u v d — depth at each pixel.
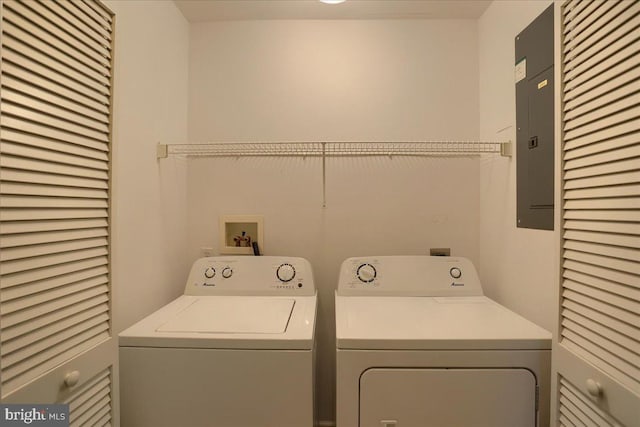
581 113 0.88
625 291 0.74
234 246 1.95
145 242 1.48
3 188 0.67
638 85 0.70
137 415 1.10
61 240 0.82
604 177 0.80
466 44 1.91
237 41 1.94
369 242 1.93
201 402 1.10
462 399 1.07
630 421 0.71
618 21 0.75
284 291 1.65
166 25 1.67
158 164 1.60
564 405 0.94
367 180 1.92
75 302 0.86
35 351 0.74
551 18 1.24
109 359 0.99
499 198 1.67
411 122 1.91
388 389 1.08
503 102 1.62
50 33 0.78
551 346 1.04
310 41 1.93
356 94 1.92
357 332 1.13
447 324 1.21
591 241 0.84
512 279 1.55
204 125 1.94
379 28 1.92
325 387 1.92
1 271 0.67
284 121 1.93
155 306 1.57
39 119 0.76
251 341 1.10
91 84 0.92
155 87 1.56
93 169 0.94
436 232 1.92
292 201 1.94
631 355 0.73
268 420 1.10
